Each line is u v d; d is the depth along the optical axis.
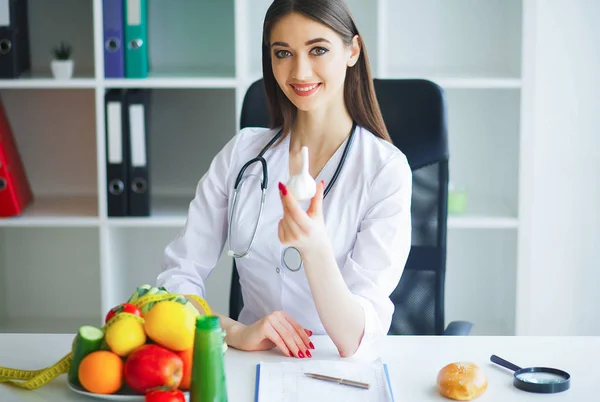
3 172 3.15
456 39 3.46
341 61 1.95
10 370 1.65
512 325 3.36
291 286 2.02
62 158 3.54
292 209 1.65
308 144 2.09
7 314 3.66
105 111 3.12
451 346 1.85
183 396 1.46
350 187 2.01
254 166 2.12
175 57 3.48
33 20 3.41
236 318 2.35
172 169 3.54
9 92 3.49
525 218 3.22
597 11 3.33
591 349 1.83
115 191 3.16
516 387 1.64
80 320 3.64
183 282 2.12
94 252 3.63
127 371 1.50
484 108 3.49
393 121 2.33
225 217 2.20
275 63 1.96
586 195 3.42
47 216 3.21
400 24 3.45
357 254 1.95
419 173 2.34
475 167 3.53
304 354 1.80
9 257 3.63
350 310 1.77
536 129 3.39
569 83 3.37
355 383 1.62
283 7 1.90
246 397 1.61
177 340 1.53
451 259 3.61
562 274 3.46
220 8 3.45
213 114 3.51
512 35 3.32
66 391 1.62
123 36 3.09
